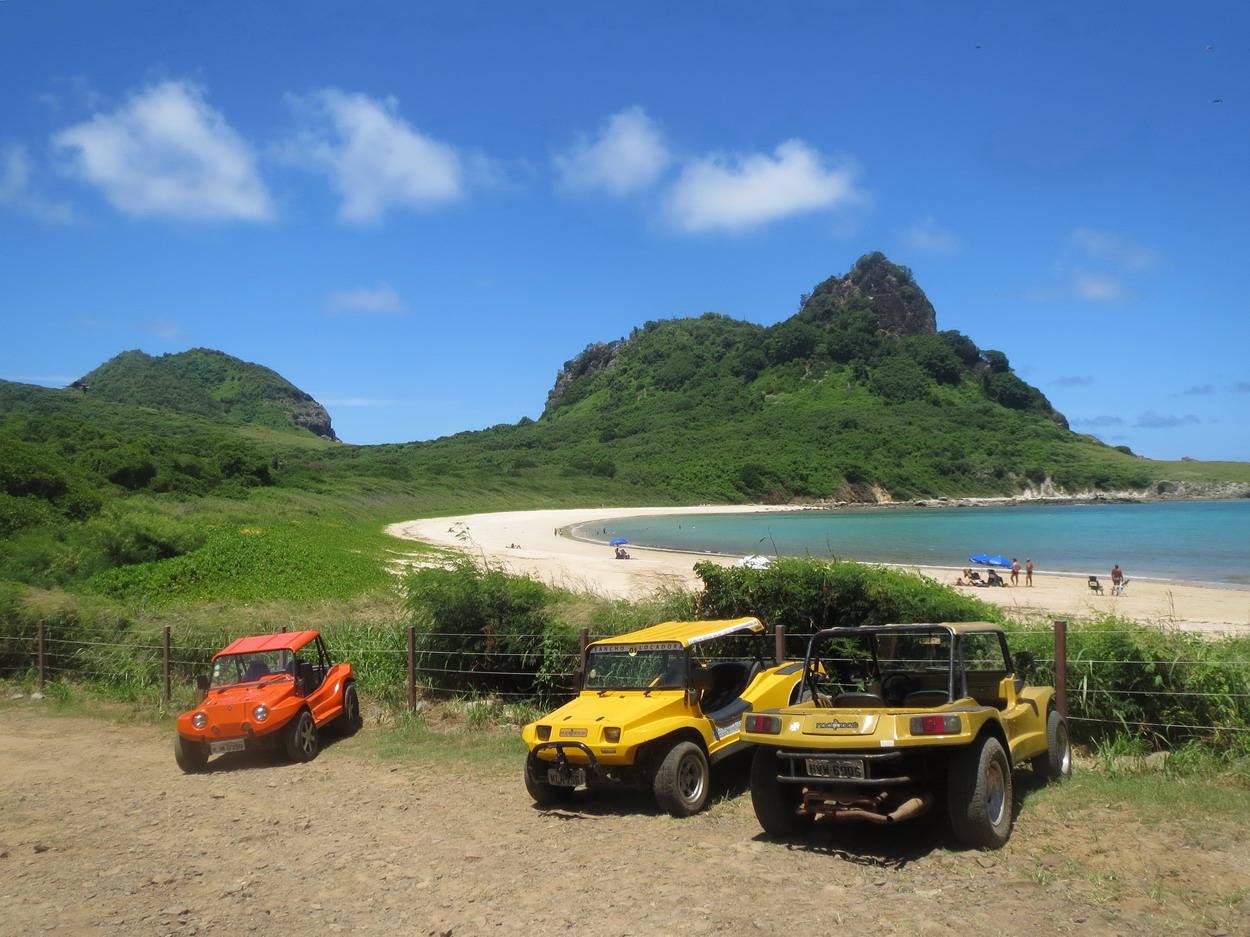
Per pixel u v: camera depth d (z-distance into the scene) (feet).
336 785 28.40
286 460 423.23
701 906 16.17
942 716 18.21
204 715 31.65
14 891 18.78
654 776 22.82
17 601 53.78
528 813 23.76
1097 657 27.14
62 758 34.14
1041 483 517.96
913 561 149.69
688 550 178.60
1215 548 180.65
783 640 30.78
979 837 18.20
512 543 194.70
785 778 19.33
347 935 15.89
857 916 15.29
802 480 474.90
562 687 36.55
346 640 44.29
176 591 80.43
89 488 116.67
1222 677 25.62
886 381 653.71
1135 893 15.80
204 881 19.21
